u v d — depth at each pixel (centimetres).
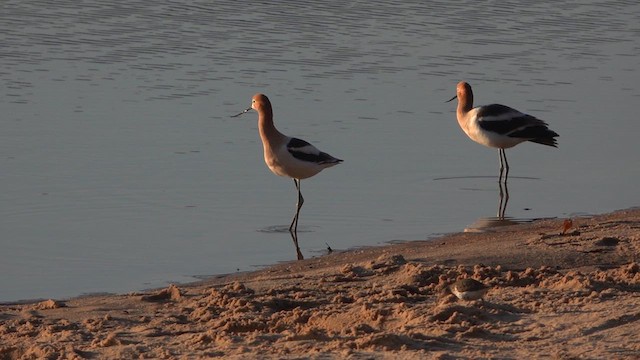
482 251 1368
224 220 1638
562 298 1064
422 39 2881
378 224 1634
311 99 2312
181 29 2866
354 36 2867
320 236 1568
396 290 1137
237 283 1211
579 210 1712
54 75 2428
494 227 1602
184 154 1950
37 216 1627
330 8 3166
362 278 1245
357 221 1650
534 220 1655
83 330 1048
